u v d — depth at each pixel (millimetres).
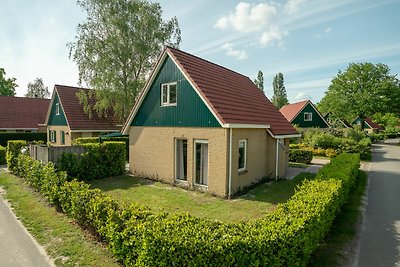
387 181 13562
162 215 5273
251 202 9359
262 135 12953
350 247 6074
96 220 6105
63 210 7875
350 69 45406
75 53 22516
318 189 6789
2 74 46625
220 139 10148
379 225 7438
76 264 5266
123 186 11766
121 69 23766
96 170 13328
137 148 14141
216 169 10289
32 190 10875
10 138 26766
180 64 11461
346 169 10000
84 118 23984
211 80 12391
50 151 12039
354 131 32500
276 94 79688
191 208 8664
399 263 5414
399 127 74125
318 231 5352
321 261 5430
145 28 23797
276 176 13305
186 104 11438
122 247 5082
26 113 32812
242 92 14211
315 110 39656
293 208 5312
